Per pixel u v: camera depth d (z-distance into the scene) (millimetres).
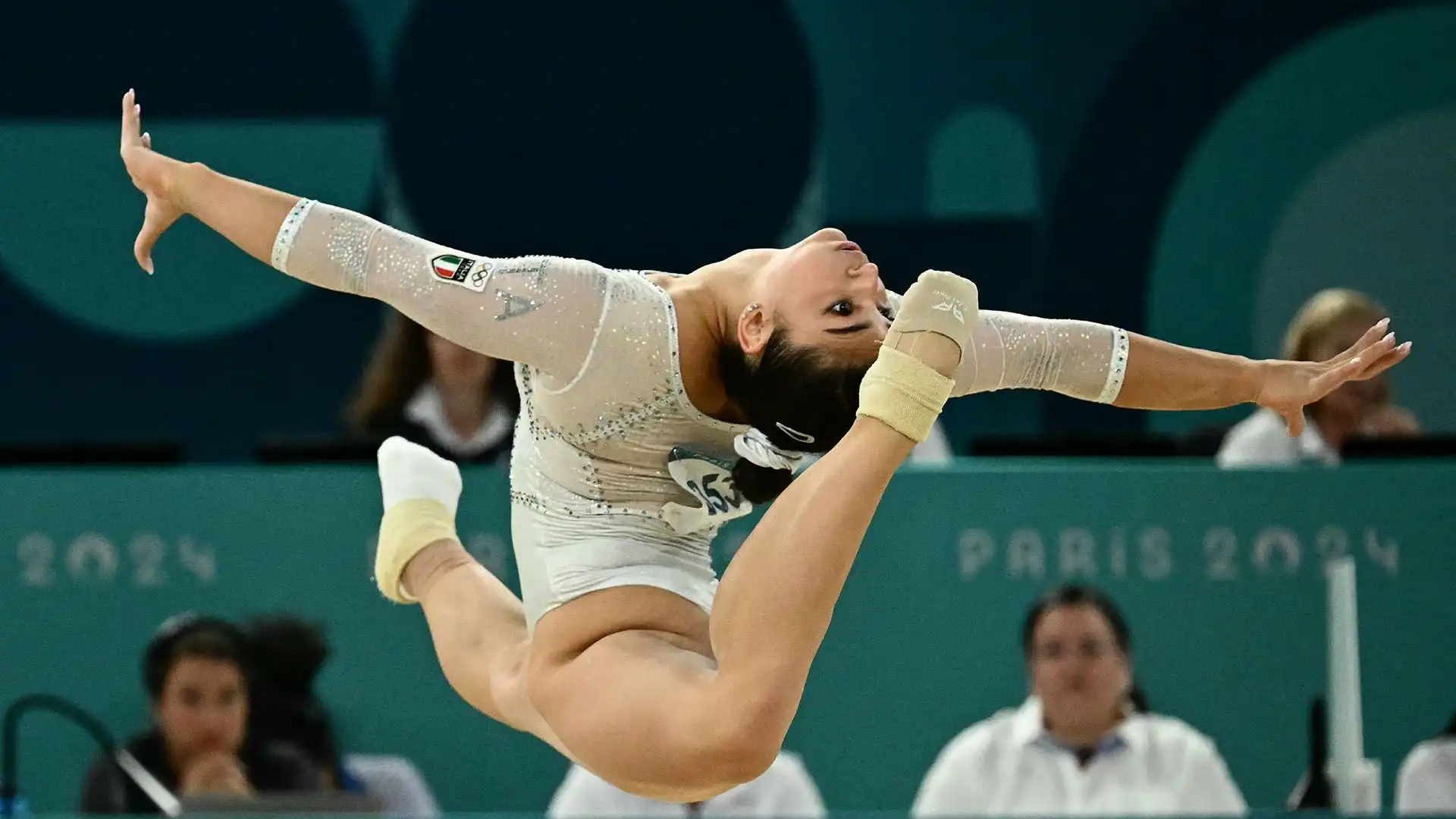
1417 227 28500
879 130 28391
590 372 8922
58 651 15898
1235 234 28500
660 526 9734
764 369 8875
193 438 27766
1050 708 15742
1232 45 28438
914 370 8047
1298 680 16094
